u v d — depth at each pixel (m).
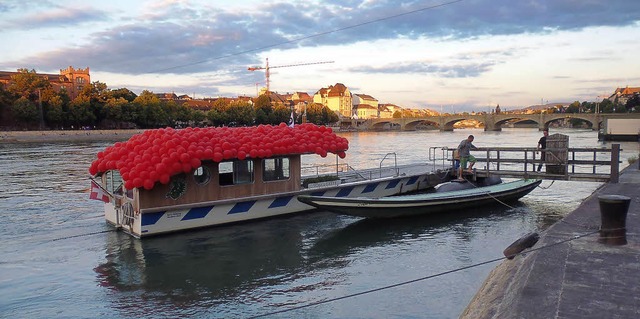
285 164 19.80
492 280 10.38
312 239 16.77
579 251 10.05
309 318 10.20
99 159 18.50
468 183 23.42
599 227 12.05
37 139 92.31
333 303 10.99
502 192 21.77
